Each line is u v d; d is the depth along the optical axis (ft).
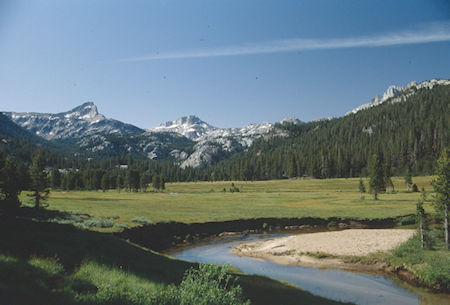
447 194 131.03
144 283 56.44
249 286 84.48
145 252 95.25
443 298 91.56
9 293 35.55
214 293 42.09
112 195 409.49
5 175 167.84
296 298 80.28
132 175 529.45
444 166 131.95
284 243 158.40
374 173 322.14
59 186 566.36
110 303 39.01
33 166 192.85
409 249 126.11
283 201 322.14
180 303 40.32
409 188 442.91
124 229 155.22
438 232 137.90
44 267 49.06
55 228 87.92
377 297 91.86
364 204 281.74
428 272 104.12
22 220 87.40
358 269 119.96
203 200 333.83
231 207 268.62
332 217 224.12
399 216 217.97
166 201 320.09
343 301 87.66
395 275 112.98
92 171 590.96
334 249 140.56
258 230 208.85
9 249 54.24
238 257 141.59
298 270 120.37
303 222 221.05
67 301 38.14
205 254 147.84
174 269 82.58
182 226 191.83
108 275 55.26
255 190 520.01
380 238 153.79
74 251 67.36
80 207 223.30
